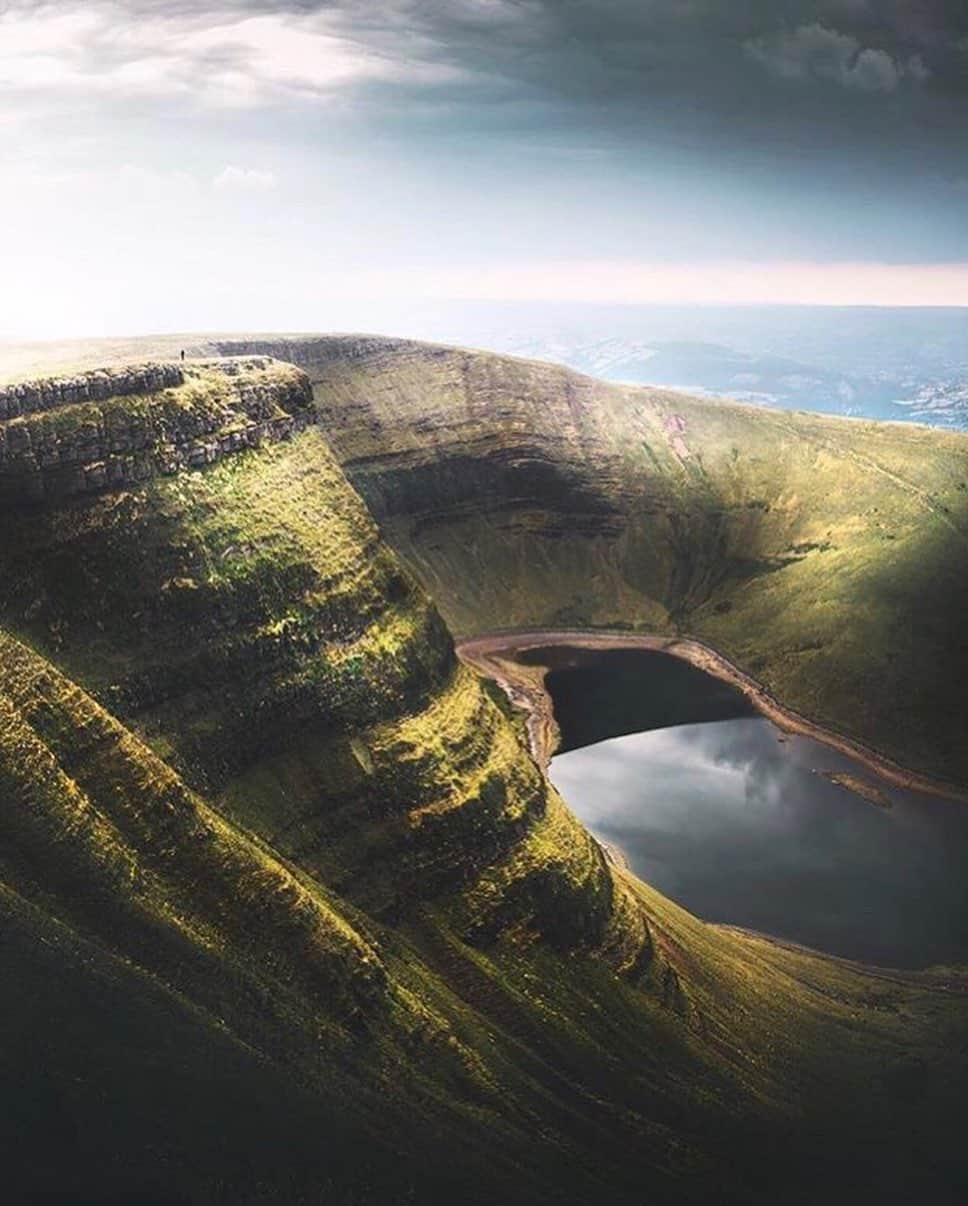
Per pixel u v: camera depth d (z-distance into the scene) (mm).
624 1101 92438
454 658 119938
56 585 94375
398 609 115562
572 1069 93812
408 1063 88188
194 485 104812
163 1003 80938
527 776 112625
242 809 96062
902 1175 89000
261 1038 83000
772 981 114562
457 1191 80062
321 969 88062
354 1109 82875
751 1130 92062
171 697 96312
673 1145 89500
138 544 99062
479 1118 86938
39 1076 74812
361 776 102625
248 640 101625
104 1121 74625
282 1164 77062
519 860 104875
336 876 97500
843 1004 113812
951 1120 95812
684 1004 103375
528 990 98188
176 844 87625
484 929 100188
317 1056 84375
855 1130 93938
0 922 77875
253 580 103875
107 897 82500
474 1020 94438
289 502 112062
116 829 85438
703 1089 95188
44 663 88500
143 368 105562
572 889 105188
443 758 107000
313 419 124062
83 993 78750
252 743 99312
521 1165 84375
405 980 93938
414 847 101500
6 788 81500
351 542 115188
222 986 83688
